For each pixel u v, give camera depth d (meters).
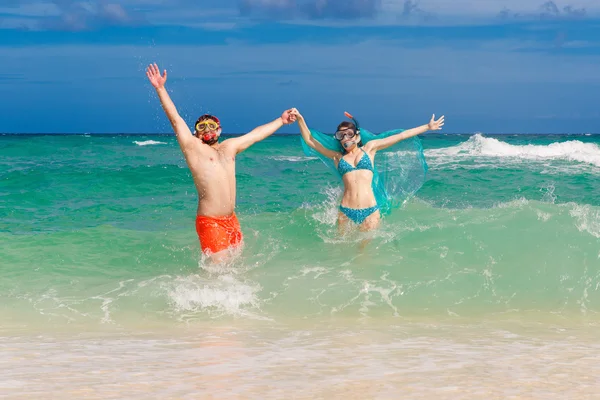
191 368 2.97
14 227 8.70
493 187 14.14
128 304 5.21
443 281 5.71
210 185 6.14
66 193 12.60
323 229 7.22
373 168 7.61
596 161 22.17
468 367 3.02
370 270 5.97
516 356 3.36
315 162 21.81
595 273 5.82
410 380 2.71
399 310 5.14
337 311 5.11
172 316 4.94
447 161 22.44
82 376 2.77
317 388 2.54
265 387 2.56
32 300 5.30
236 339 4.00
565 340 4.03
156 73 5.99
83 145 36.38
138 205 10.90
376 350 3.56
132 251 6.71
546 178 16.12
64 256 6.52
